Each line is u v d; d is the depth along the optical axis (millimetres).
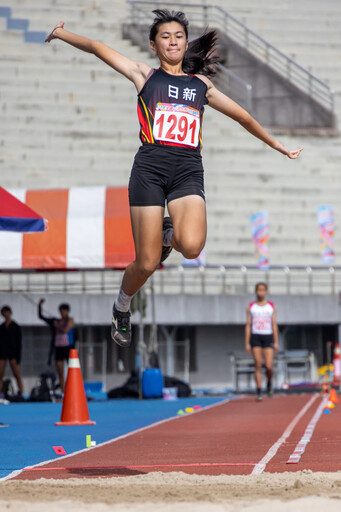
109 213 38312
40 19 80062
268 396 40094
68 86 73625
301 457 15344
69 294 51625
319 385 52594
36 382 51625
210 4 86375
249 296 54688
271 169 71562
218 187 68625
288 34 86188
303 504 9133
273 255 65625
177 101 11930
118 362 54094
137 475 12430
